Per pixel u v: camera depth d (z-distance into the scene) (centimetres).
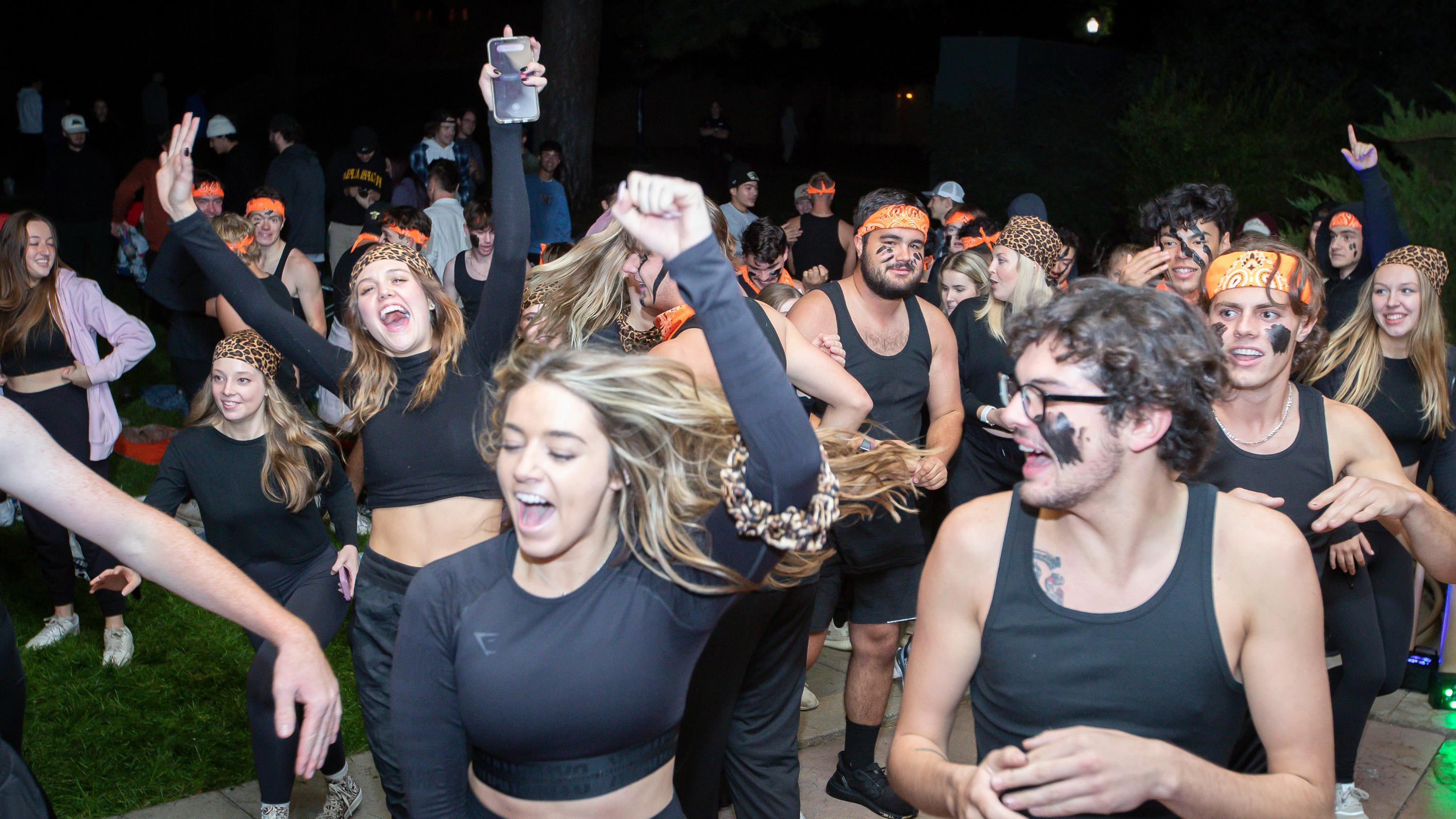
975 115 1571
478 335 324
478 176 1170
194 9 3061
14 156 2234
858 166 3139
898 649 502
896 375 423
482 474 324
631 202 175
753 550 194
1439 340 393
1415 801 415
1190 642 188
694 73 3128
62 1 2853
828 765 438
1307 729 188
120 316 521
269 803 343
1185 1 1641
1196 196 431
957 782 187
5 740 201
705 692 302
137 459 768
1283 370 290
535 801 199
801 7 1786
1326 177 880
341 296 655
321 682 211
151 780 410
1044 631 195
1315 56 1544
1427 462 413
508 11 3681
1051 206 1525
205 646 523
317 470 389
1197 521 191
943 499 530
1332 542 340
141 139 2367
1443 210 666
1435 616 510
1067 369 183
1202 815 177
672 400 192
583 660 193
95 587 311
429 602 203
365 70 3531
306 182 929
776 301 506
